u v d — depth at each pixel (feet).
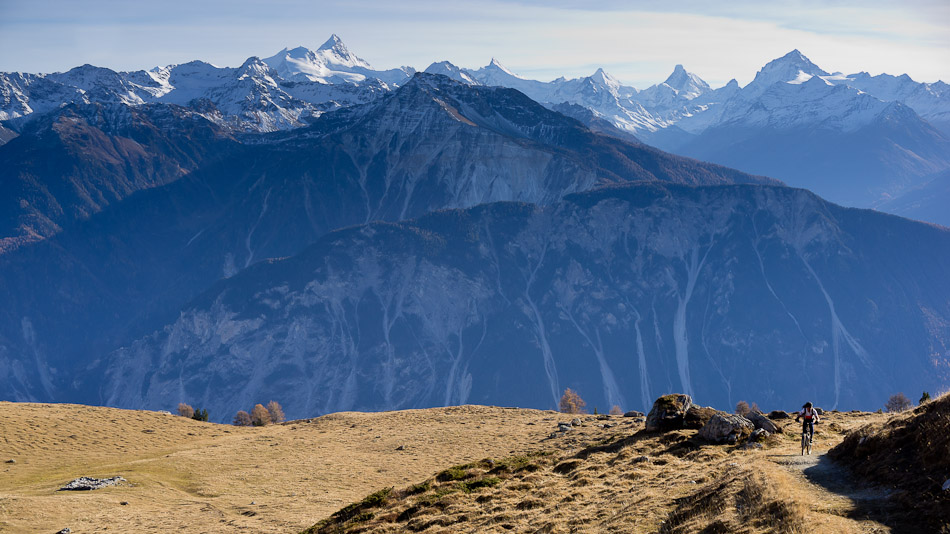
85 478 238.89
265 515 198.80
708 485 110.01
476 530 124.88
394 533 138.21
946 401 94.63
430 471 245.45
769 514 87.51
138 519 198.29
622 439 180.96
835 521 80.43
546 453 201.16
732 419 154.92
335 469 258.37
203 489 234.17
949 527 73.31
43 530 187.21
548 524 115.24
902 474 87.86
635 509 109.91
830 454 108.27
